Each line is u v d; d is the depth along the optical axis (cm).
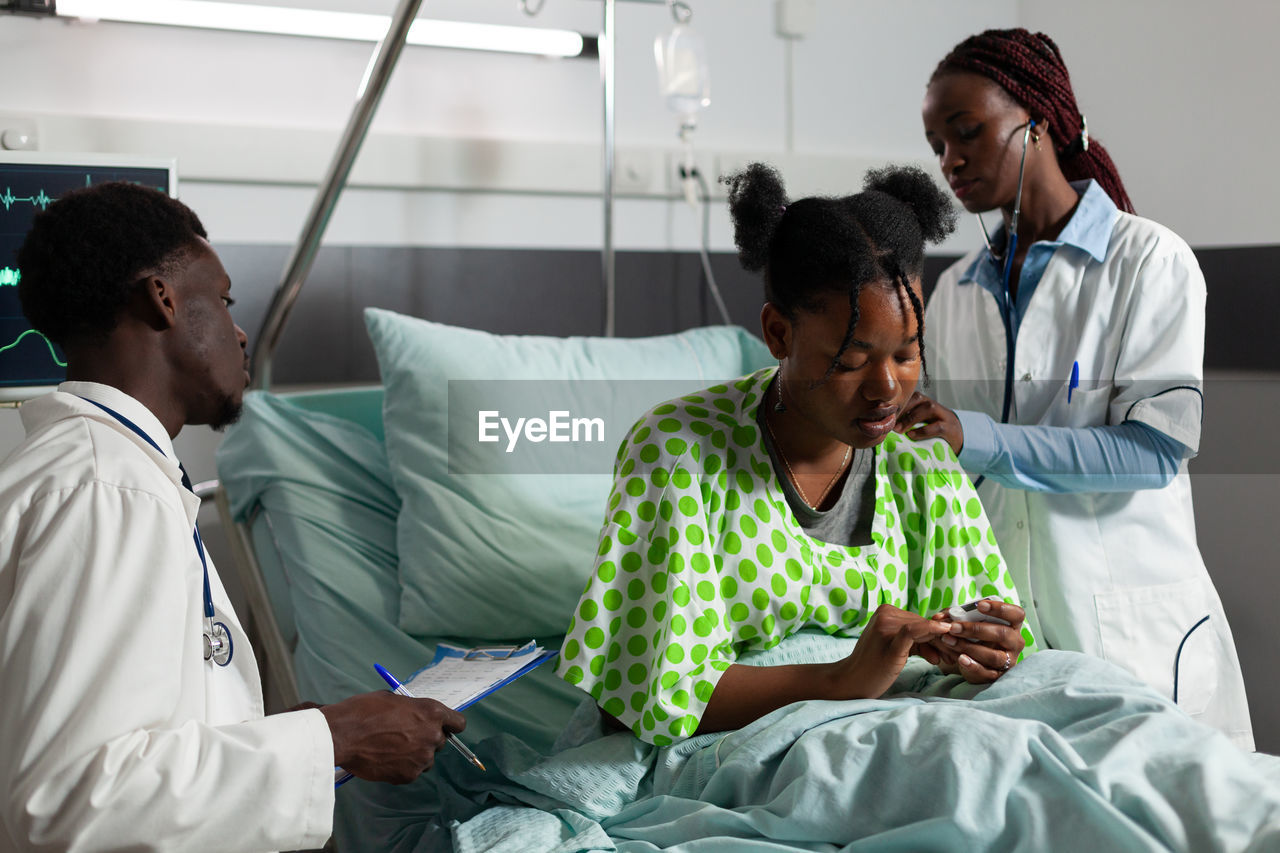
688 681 128
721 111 278
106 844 87
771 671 129
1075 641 169
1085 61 257
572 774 127
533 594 187
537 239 260
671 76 251
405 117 246
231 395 115
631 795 128
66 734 87
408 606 185
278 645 183
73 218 106
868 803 108
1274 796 97
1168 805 98
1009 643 129
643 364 222
